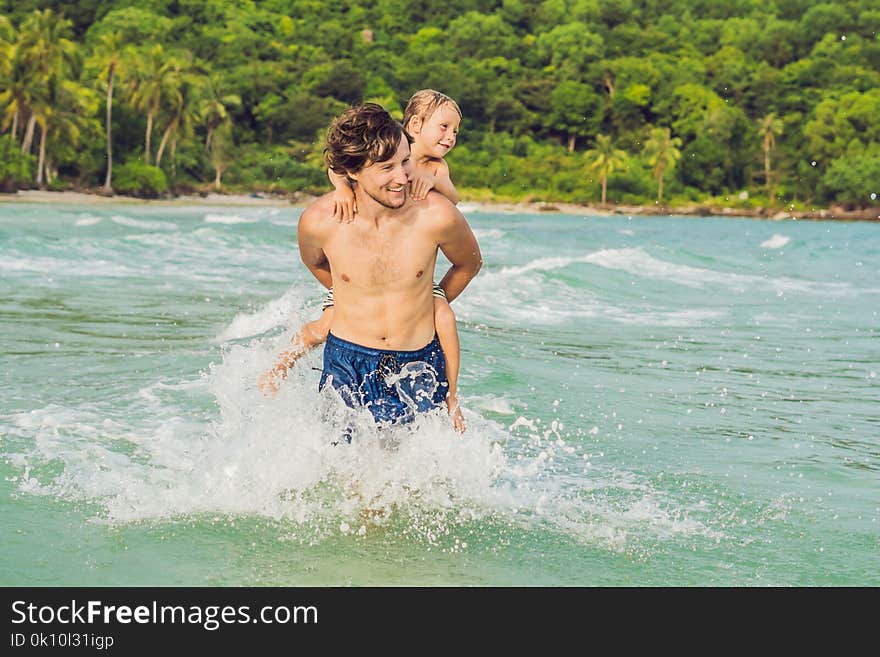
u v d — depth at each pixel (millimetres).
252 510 4051
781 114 108625
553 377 7020
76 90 71562
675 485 4594
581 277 14352
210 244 20594
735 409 6281
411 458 4215
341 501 4176
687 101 107625
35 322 8789
